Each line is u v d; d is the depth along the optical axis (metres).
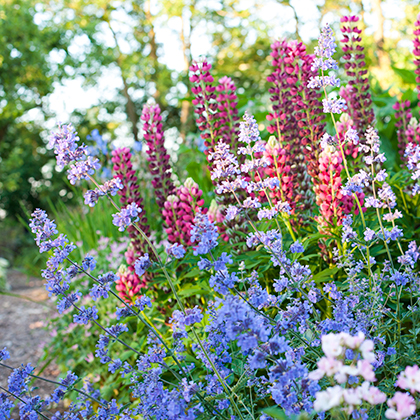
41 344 4.44
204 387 1.91
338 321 1.74
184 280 2.89
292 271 1.83
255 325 1.36
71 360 3.72
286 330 1.67
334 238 2.31
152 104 3.10
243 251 2.62
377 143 2.00
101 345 1.90
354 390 1.14
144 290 2.88
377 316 1.79
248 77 22.12
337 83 2.10
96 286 1.83
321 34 2.09
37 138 21.66
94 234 5.02
